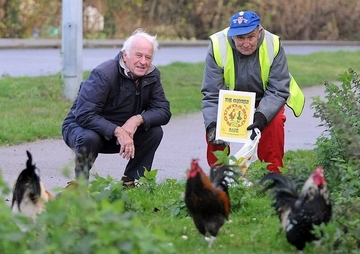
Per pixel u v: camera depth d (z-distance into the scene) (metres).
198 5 37.66
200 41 36.44
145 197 9.24
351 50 34.66
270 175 7.49
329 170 9.23
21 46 30.58
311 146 13.88
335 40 40.81
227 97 9.67
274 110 9.71
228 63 9.88
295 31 39.81
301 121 16.83
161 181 10.69
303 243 6.95
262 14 38.59
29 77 21.16
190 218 8.32
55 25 34.72
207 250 7.23
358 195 8.36
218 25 37.88
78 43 17.61
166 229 7.90
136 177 10.09
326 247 6.76
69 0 17.41
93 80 9.56
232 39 9.84
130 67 9.51
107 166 12.19
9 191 6.56
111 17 36.00
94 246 5.72
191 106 18.23
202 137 14.80
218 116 9.70
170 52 32.03
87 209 5.92
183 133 15.15
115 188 8.46
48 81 19.91
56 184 10.78
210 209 7.24
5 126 14.62
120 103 9.70
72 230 5.88
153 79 9.78
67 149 13.36
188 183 7.23
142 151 10.02
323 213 6.83
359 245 7.19
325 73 25.25
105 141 9.82
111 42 33.16
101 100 9.55
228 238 7.69
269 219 8.38
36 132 14.45
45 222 6.11
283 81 9.90
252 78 9.88
